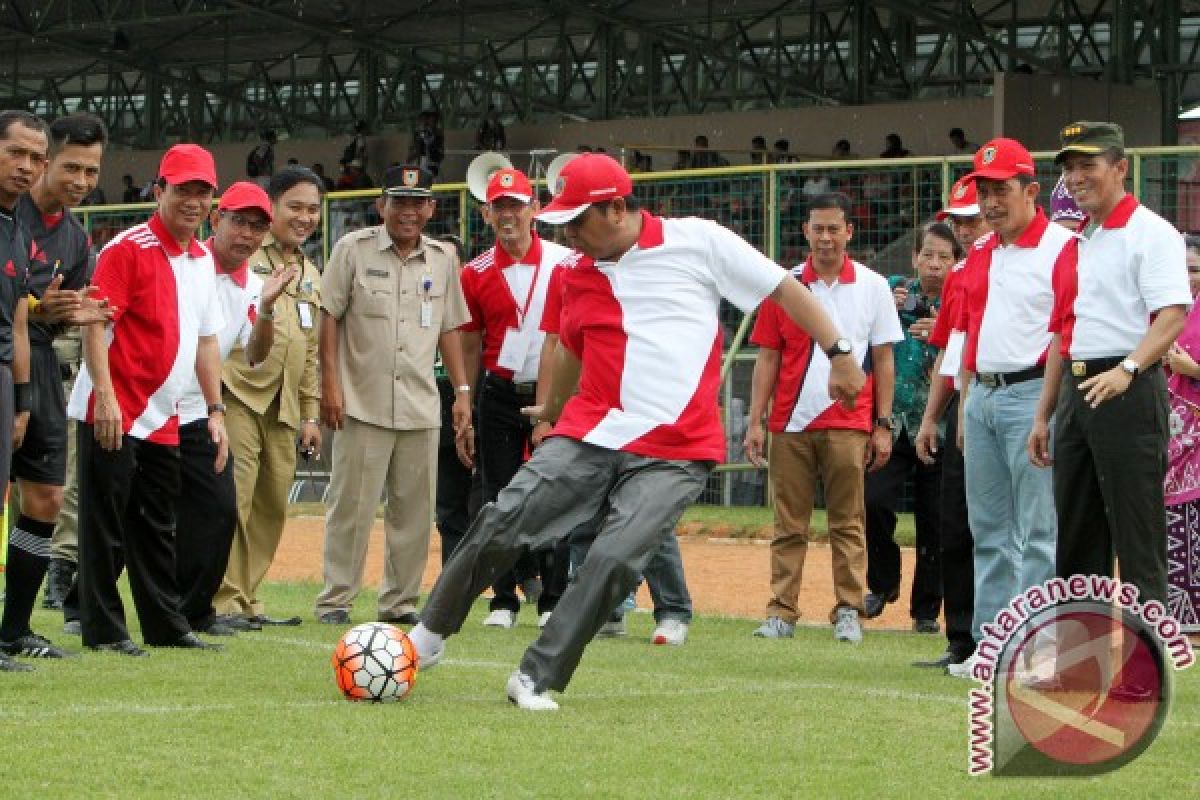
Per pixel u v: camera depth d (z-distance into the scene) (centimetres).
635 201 1030
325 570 1388
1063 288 1045
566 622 914
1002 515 1136
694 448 930
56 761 756
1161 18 3478
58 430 1062
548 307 1327
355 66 4569
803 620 1522
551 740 825
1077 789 744
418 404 1387
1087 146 1009
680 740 835
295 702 925
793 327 1354
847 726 884
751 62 4019
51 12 4400
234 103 4738
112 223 2823
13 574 1073
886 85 3800
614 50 4175
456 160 4084
